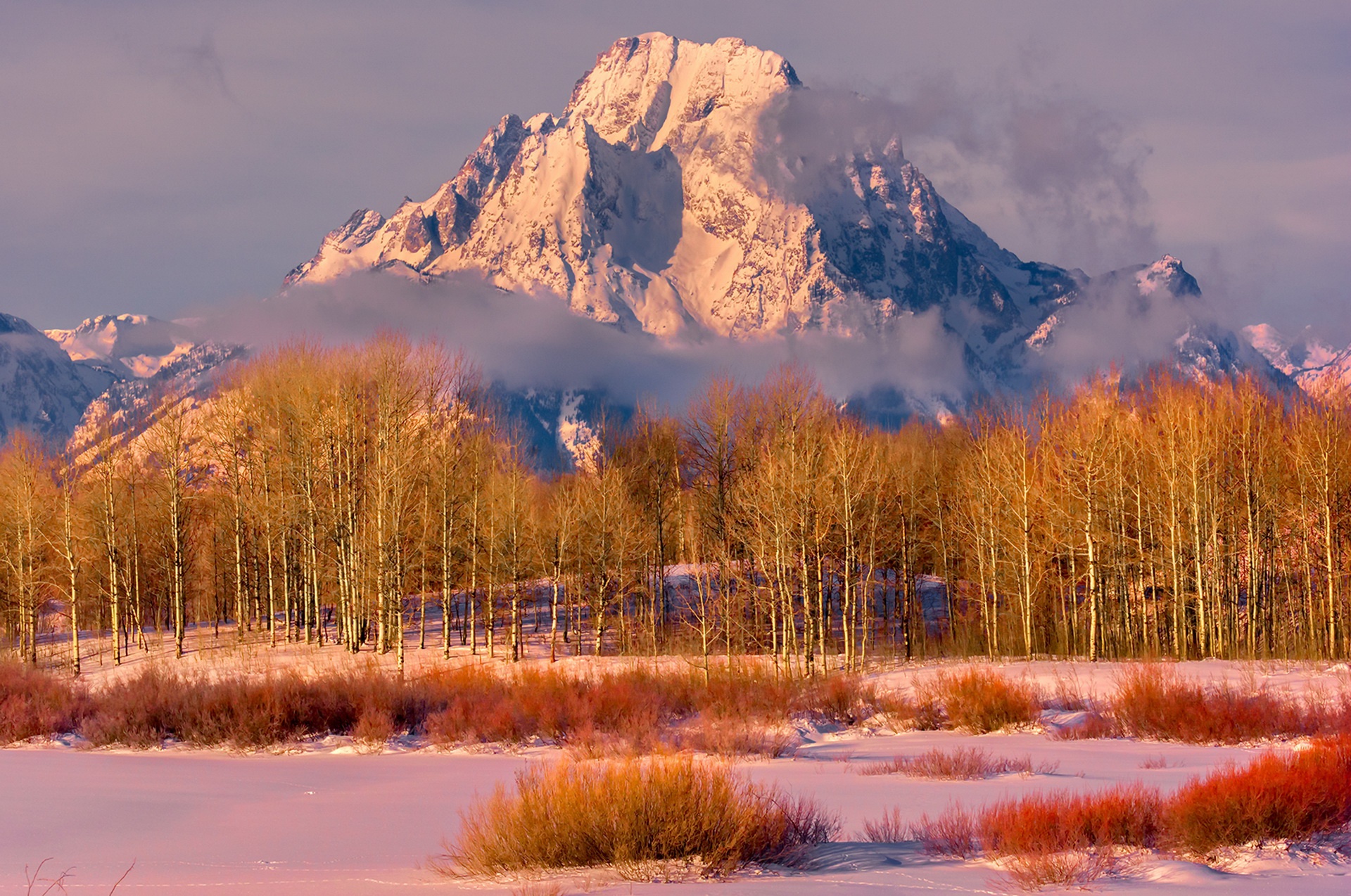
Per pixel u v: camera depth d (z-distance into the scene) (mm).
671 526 140250
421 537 110312
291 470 114812
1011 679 69938
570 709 63250
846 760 47906
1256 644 101188
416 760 54156
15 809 36688
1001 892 21484
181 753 58938
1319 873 22703
